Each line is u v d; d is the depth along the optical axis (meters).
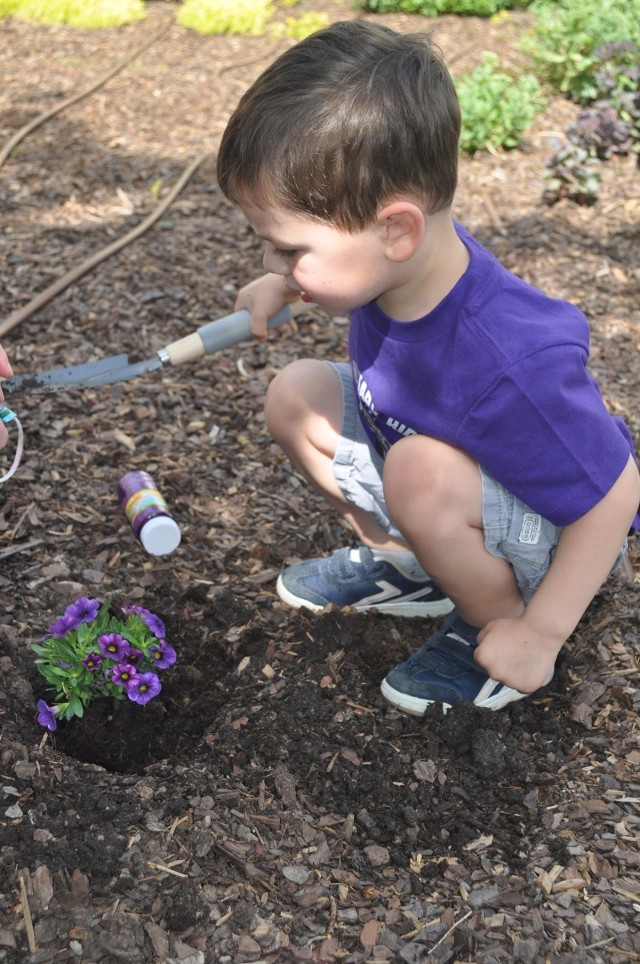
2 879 1.67
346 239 1.69
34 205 4.47
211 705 2.13
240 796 1.89
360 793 1.92
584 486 1.78
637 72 5.34
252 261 4.08
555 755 2.02
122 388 3.21
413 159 1.65
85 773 1.90
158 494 2.56
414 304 1.81
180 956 1.60
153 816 1.81
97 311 3.64
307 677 2.19
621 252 4.25
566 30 6.02
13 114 5.54
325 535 2.70
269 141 1.62
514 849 1.83
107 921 1.62
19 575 2.41
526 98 5.34
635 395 3.27
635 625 2.31
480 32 7.70
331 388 2.27
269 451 3.01
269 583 2.51
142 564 2.52
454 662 2.15
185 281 3.88
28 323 3.54
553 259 4.17
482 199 4.71
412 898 1.73
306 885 1.74
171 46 7.08
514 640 1.90
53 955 1.57
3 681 2.05
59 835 1.75
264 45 7.29
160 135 5.40
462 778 1.97
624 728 2.07
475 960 1.62
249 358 3.46
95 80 6.19
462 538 1.93
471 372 1.79
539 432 1.77
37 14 7.41
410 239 1.69
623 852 1.81
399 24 7.98
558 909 1.71
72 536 2.58
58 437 2.95
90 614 2.06
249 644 2.30
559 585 1.86
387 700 2.13
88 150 5.12
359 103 1.61
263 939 1.64
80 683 2.01
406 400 1.92
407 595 2.38
